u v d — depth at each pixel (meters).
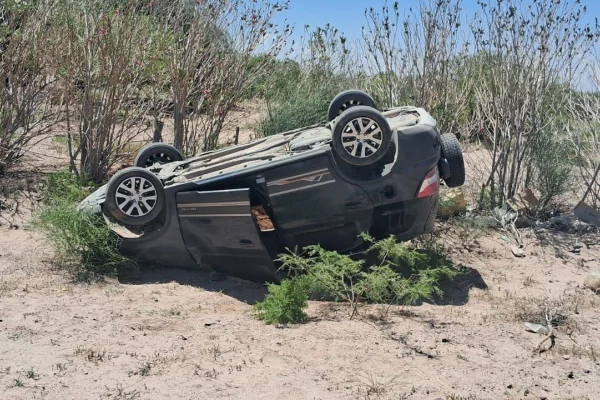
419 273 7.17
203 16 10.93
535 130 10.48
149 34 10.57
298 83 13.19
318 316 6.65
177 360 5.39
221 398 4.77
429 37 10.99
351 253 7.46
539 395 5.02
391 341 5.96
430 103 11.13
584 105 11.12
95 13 10.18
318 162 7.21
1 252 8.08
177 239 7.52
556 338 6.25
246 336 5.96
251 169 7.24
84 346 5.63
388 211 7.38
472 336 6.18
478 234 9.52
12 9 10.39
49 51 10.48
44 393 4.75
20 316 6.25
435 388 5.04
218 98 11.24
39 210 9.34
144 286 7.39
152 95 11.20
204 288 7.43
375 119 7.04
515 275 8.36
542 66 10.40
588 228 9.84
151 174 7.35
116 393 4.79
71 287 7.19
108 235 7.60
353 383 5.07
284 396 4.82
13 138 11.70
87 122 10.44
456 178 7.82
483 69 11.32
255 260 7.39
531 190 10.30
